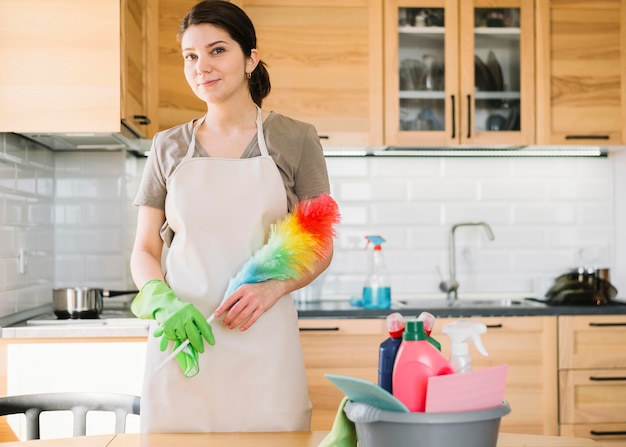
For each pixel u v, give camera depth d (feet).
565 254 12.05
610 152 12.07
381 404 3.30
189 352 4.67
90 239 11.19
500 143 11.12
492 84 11.23
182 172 5.42
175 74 10.69
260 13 10.92
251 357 5.16
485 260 12.00
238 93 5.57
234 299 4.91
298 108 10.92
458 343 3.69
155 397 5.10
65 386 8.61
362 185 11.91
